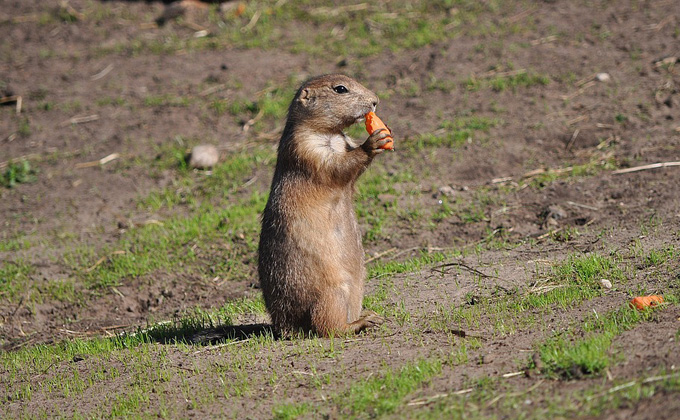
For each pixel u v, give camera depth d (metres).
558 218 13.22
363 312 9.75
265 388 7.94
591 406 6.21
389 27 21.83
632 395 6.20
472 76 18.64
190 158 17.53
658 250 10.41
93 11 25.17
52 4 25.86
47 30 24.50
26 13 25.58
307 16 23.20
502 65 18.88
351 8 23.28
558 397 6.46
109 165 18.11
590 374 6.81
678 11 19.98
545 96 17.45
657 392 6.18
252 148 17.92
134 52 22.80
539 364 7.19
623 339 7.42
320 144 9.24
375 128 9.20
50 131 19.75
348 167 9.02
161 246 14.59
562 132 16.19
